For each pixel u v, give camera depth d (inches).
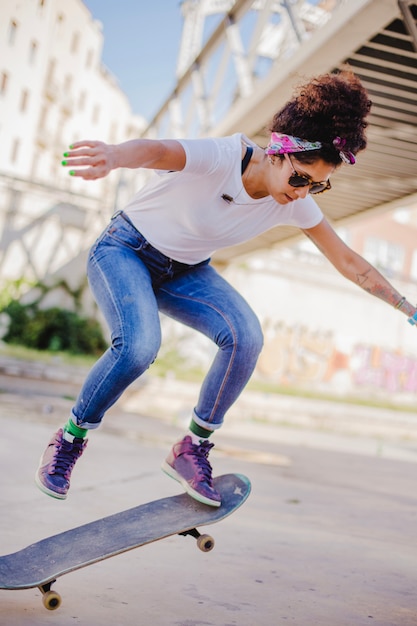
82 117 1568.7
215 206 78.0
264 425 675.4
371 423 794.2
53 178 1402.6
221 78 456.1
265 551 116.6
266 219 84.0
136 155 68.4
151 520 78.5
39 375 633.6
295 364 946.7
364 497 227.0
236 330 81.2
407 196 437.7
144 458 248.7
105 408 76.9
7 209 828.6
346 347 978.7
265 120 383.2
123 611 75.5
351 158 75.5
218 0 749.3
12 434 259.8
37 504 136.3
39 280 840.3
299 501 193.2
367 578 104.5
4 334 807.1
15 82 1269.7
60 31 1438.2
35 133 1350.9
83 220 866.1
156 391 682.8
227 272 907.4
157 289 86.1
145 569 96.3
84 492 158.7
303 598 88.6
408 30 246.5
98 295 79.1
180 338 876.6
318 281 961.5
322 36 277.0
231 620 75.6
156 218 80.0
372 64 288.8
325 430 742.5
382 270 1071.6
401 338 1015.0
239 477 86.4
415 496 253.0
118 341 73.9
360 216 499.8
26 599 78.1
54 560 71.6
